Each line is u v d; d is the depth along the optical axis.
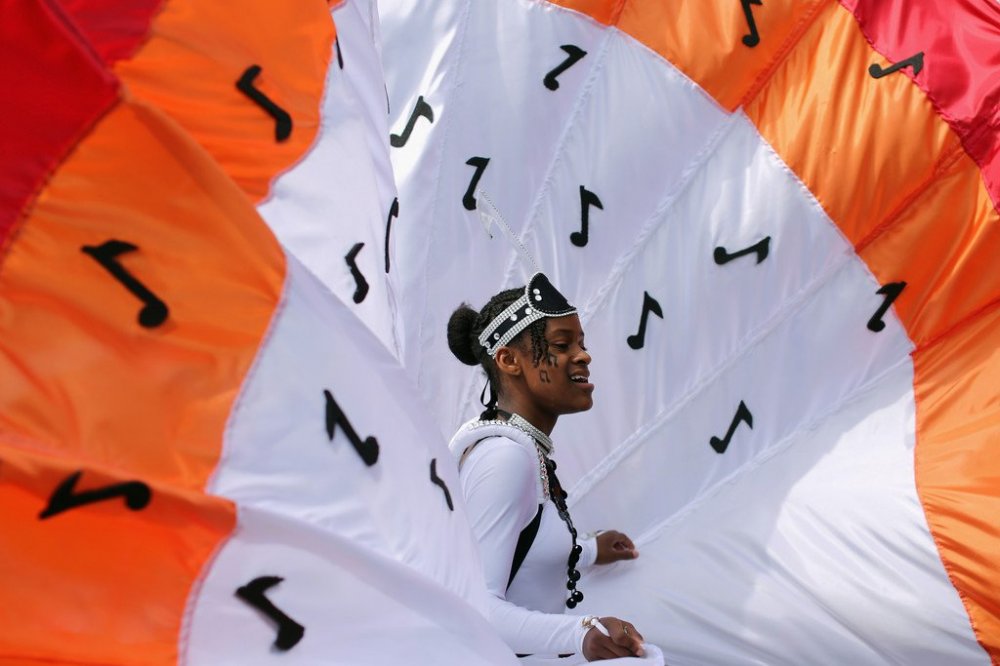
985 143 9.94
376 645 5.82
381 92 8.06
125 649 5.24
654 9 10.62
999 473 9.34
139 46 6.19
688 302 10.28
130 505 5.12
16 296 5.25
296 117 6.69
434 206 10.37
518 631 7.00
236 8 6.58
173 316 5.47
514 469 7.34
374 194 7.17
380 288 7.01
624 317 10.33
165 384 5.43
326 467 5.79
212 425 5.50
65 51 5.18
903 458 9.80
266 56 6.65
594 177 10.48
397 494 6.11
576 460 10.23
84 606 5.18
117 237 5.40
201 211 5.55
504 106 10.54
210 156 5.57
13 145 5.29
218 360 5.55
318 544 5.62
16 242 5.28
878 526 9.46
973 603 9.07
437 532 6.28
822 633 9.36
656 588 9.66
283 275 5.75
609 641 6.81
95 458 5.24
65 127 5.32
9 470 4.81
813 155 10.19
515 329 7.76
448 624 6.02
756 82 10.47
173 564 5.30
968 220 10.02
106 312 5.36
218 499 5.29
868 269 10.18
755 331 10.28
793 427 10.27
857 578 9.38
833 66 10.30
